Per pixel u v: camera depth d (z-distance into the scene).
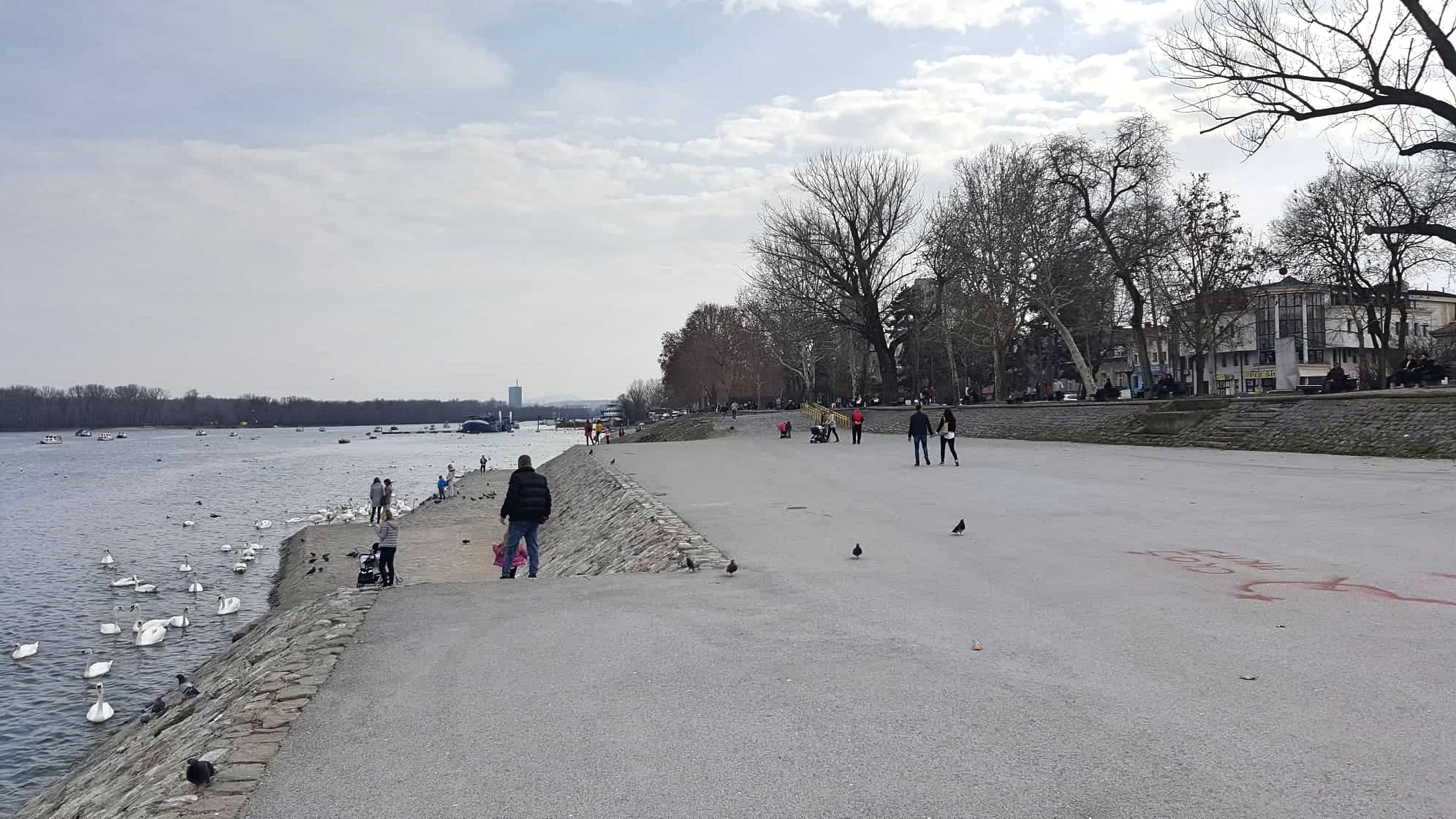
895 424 54.47
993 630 7.50
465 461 100.50
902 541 12.69
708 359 121.44
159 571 29.80
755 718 5.53
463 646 7.68
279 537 37.91
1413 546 10.90
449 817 4.34
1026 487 19.77
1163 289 54.41
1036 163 52.81
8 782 12.76
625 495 21.86
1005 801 4.26
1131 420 34.53
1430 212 40.03
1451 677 5.89
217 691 10.83
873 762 4.77
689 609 8.77
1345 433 25.75
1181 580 9.33
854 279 62.91
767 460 32.88
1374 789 4.24
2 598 25.56
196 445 176.88
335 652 7.62
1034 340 76.19
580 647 7.48
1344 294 54.31
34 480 77.00
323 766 5.11
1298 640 6.88
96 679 17.53
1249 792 4.25
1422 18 25.67
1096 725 5.18
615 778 4.70
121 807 6.84
